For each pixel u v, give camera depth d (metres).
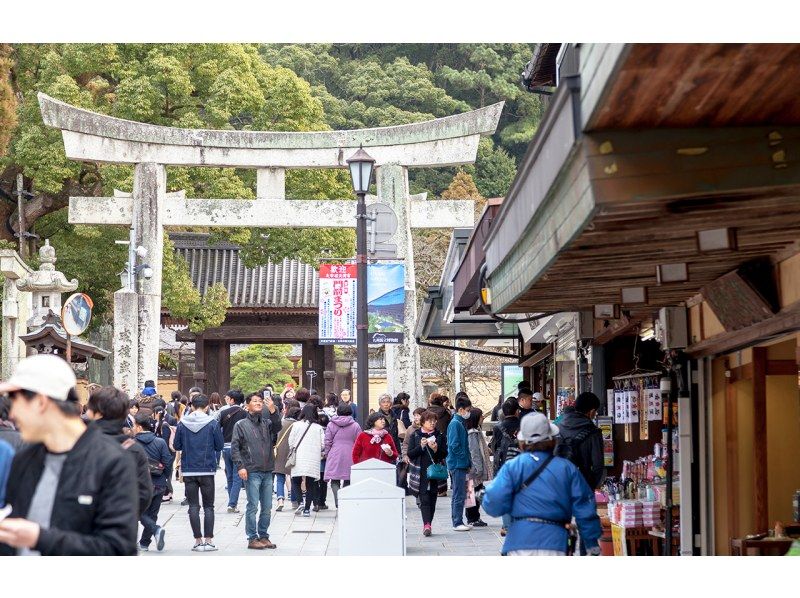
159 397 20.69
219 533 14.98
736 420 10.22
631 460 13.80
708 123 4.60
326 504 18.69
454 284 13.22
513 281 7.73
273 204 27.03
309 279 43.97
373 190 36.06
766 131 4.63
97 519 4.55
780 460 10.27
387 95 55.28
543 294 8.88
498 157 56.06
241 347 56.62
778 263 7.30
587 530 6.99
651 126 4.59
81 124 26.17
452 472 15.14
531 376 23.62
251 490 13.27
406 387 26.77
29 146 31.48
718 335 8.97
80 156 26.22
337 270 23.19
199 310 35.06
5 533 4.30
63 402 4.68
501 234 8.26
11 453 5.59
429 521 14.56
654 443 13.59
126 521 4.54
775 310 7.32
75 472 4.57
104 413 7.85
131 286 26.42
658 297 9.68
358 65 58.78
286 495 22.41
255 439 13.32
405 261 27.22
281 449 17.69
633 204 4.72
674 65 3.94
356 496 9.94
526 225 6.56
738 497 10.14
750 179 4.59
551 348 19.16
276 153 27.08
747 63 3.94
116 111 31.28
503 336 20.28
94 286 34.97
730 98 4.29
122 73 31.41
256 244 34.06
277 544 13.80
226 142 26.97
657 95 4.21
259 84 34.22
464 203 27.78
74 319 19.03
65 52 31.44
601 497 11.88
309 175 32.72
